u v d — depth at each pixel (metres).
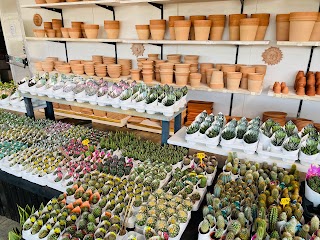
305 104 2.52
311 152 1.51
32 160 1.92
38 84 2.38
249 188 1.41
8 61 4.51
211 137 1.74
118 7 3.10
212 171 1.67
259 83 2.06
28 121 2.56
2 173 1.93
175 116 1.95
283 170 1.55
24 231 1.33
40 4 3.01
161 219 1.25
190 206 1.36
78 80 2.32
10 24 4.16
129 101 1.94
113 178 1.66
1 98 2.81
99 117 3.22
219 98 2.87
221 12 2.58
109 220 1.31
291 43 1.90
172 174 1.70
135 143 2.08
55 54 3.79
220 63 2.76
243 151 1.71
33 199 1.83
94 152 1.94
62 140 2.17
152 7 2.90
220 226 1.16
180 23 2.28
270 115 2.42
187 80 2.38
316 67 2.37
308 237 1.12
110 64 2.88
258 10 2.42
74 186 1.59
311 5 2.23
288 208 1.23
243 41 2.11
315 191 1.32
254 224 1.17
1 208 2.12
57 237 1.25
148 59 2.81
